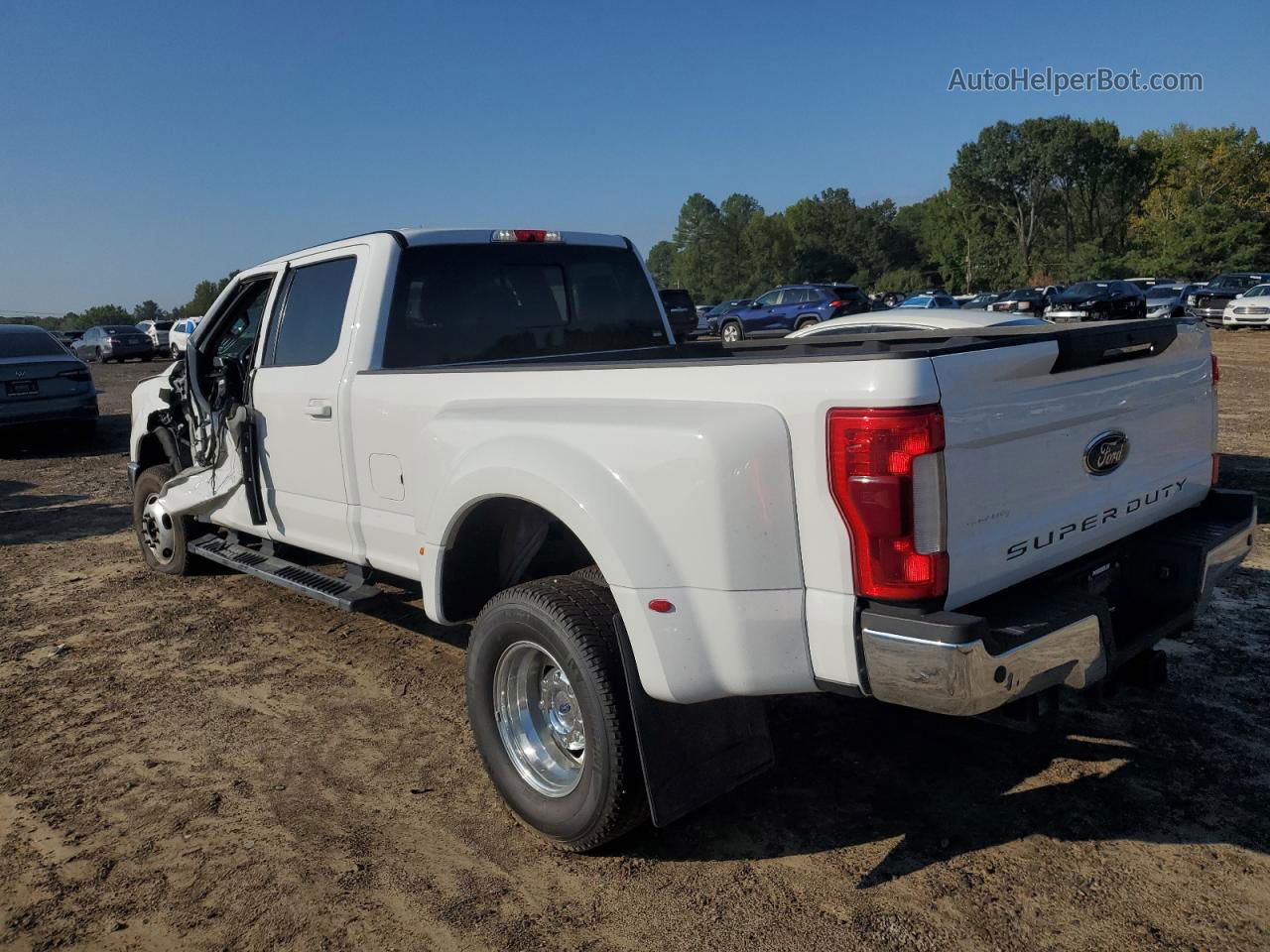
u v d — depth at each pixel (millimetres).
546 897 2783
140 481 6191
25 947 2633
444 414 3469
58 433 14070
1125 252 90375
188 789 3475
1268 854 2830
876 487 2240
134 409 6281
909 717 3820
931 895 2697
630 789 2750
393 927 2672
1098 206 95875
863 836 3016
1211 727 3609
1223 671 4082
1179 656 4246
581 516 2709
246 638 5066
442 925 2672
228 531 5484
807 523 2400
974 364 2350
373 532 3996
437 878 2895
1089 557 2922
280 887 2869
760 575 2447
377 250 4113
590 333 4898
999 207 95188
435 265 4262
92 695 4375
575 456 2795
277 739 3865
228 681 4480
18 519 8500
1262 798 3125
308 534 4484
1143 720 3684
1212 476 3520
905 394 2217
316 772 3586
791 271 125125
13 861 3059
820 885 2777
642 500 2613
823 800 3234
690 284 134125
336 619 5309
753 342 4492
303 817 3266
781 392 2422
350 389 3984
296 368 4387
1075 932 2518
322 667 4621
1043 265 92312
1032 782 3283
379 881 2887
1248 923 2527
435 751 3732
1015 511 2529
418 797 3383
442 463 3385
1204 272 65500
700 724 2799
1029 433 2549
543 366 3102
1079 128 87125
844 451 2285
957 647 2193
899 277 104625
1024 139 90000
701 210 136625
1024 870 2801
